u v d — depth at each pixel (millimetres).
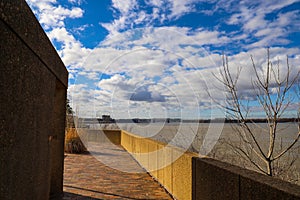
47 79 3547
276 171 4328
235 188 2367
